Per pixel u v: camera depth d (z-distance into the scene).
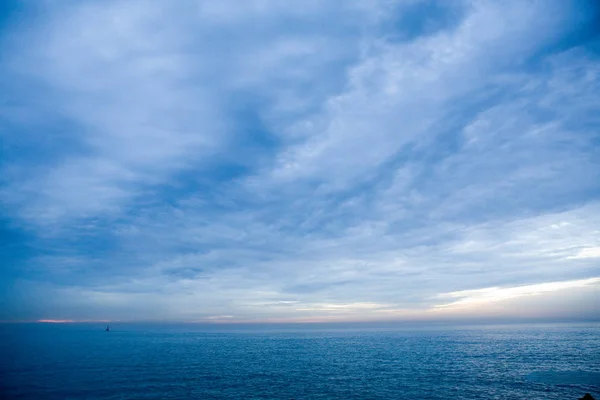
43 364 85.38
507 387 56.31
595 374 66.31
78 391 54.16
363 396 52.22
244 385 60.31
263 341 195.12
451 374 70.00
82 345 153.12
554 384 57.78
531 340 156.38
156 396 51.34
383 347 142.38
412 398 50.69
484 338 183.50
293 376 70.06
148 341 190.75
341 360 98.56
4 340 182.50
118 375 69.00
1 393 52.88
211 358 103.56
